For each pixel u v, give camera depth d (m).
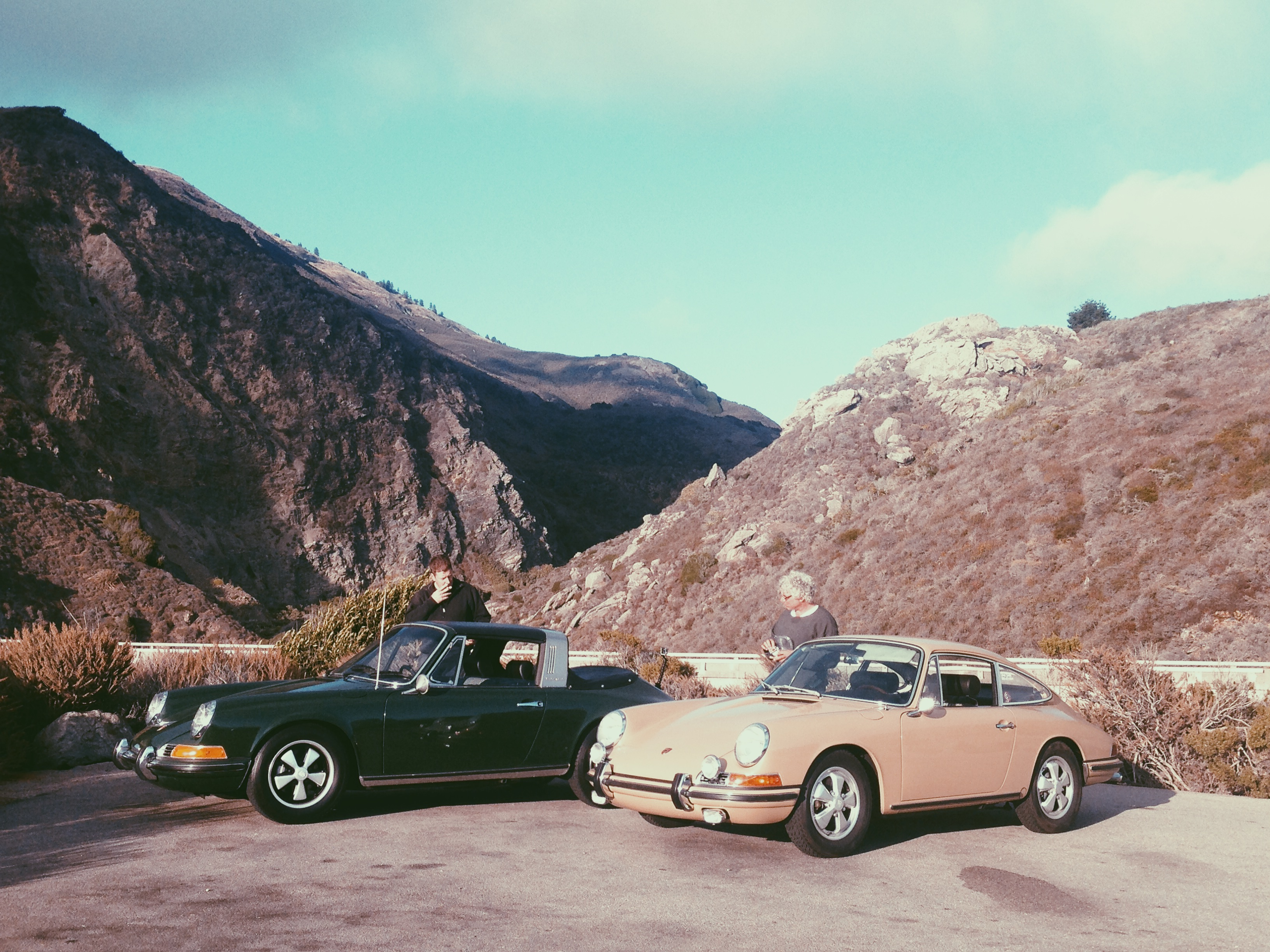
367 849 6.45
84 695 11.66
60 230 87.38
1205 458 45.66
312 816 7.29
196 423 85.44
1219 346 62.78
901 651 7.36
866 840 7.07
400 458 100.56
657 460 165.12
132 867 5.87
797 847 6.57
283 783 7.22
